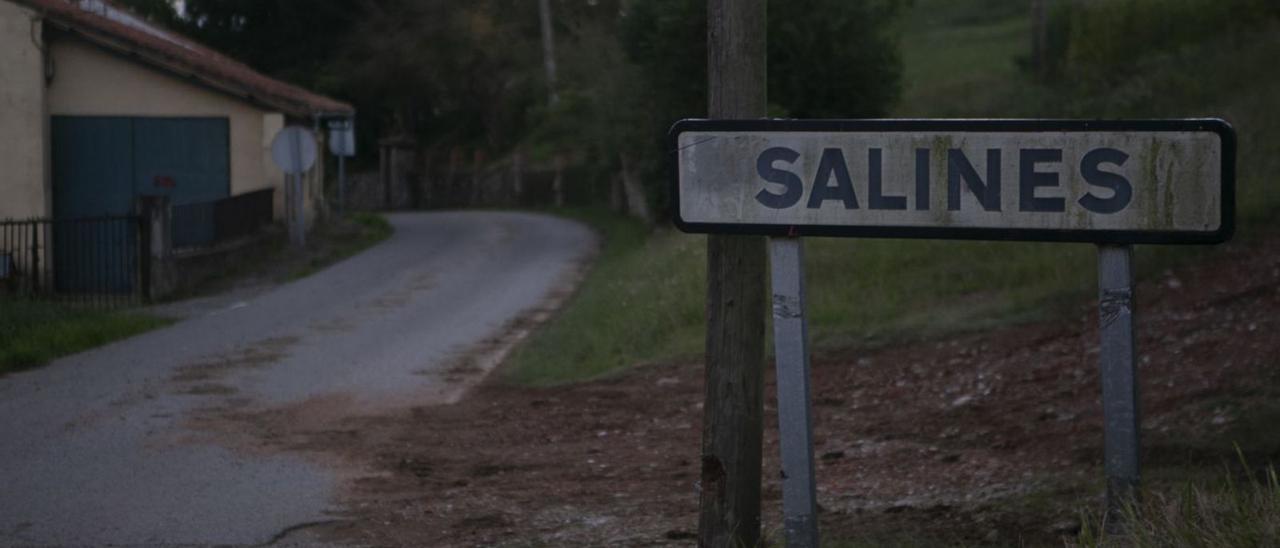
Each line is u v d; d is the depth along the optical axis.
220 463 8.34
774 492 7.00
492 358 13.21
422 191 54.19
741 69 4.63
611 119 31.58
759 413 4.87
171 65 22.45
